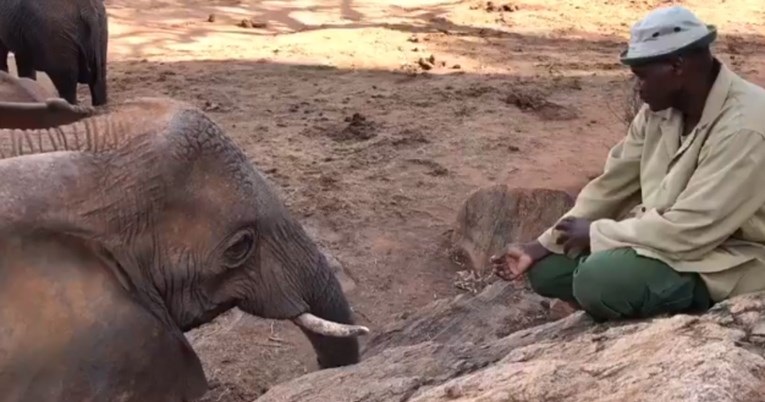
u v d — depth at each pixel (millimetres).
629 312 4480
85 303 3889
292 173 9758
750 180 4047
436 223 8820
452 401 3850
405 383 4449
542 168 10242
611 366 3809
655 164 4367
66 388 3809
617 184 4734
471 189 9609
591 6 19141
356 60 14453
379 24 17078
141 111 4355
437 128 11352
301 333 6746
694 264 4281
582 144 11047
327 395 4484
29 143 4219
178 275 4250
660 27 4062
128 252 4086
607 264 4359
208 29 16188
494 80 13594
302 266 4746
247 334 6699
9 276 3764
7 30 10867
